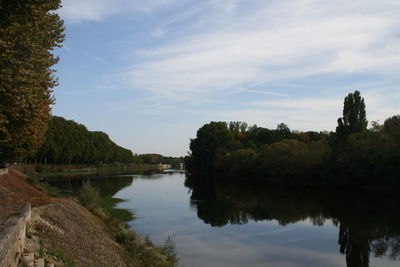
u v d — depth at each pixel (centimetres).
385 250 2569
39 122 2559
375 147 5684
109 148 15312
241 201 5097
